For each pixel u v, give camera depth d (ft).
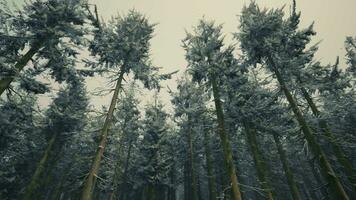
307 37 52.31
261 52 55.67
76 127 75.92
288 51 54.95
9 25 43.06
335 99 72.13
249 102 60.29
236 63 59.16
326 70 58.59
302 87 55.72
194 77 55.93
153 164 80.53
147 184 81.87
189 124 78.28
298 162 99.40
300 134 49.88
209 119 74.69
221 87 59.93
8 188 68.90
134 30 51.39
